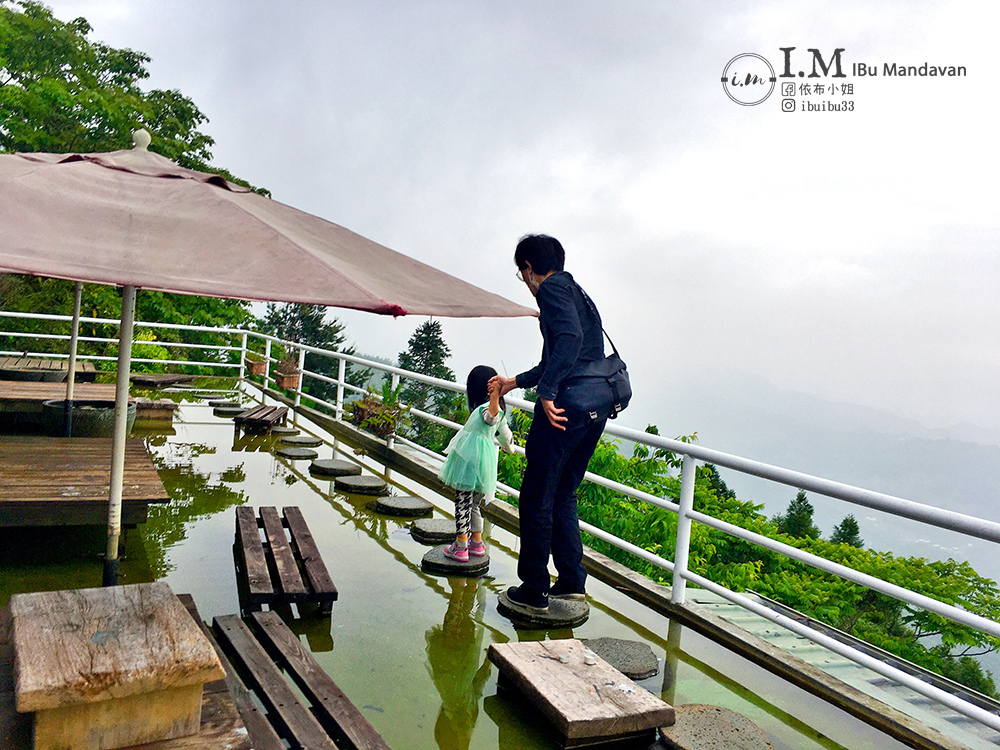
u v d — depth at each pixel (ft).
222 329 33.55
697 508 45.60
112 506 7.95
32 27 57.41
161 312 59.47
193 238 5.23
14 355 28.17
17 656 5.24
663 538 25.64
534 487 10.28
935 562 58.49
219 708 6.09
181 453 19.34
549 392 9.37
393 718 7.70
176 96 65.98
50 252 4.47
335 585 11.34
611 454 26.13
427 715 7.82
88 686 4.99
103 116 57.72
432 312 5.05
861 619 56.90
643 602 11.92
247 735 5.72
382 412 21.38
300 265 4.95
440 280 6.77
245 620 9.61
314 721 6.99
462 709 8.00
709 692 8.93
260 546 11.38
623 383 10.14
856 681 9.40
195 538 12.86
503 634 10.08
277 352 40.86
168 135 64.08
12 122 52.65
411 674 8.71
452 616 10.55
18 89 52.65
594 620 10.97
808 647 10.72
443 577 12.10
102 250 4.70
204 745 5.50
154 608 6.31
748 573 44.27
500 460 25.99
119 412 7.87
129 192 6.09
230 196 6.49
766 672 9.61
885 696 8.98
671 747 7.50
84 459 13.32
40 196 5.37
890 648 53.98
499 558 13.34
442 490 17.93
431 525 14.24
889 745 7.95
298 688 7.91
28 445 14.23
